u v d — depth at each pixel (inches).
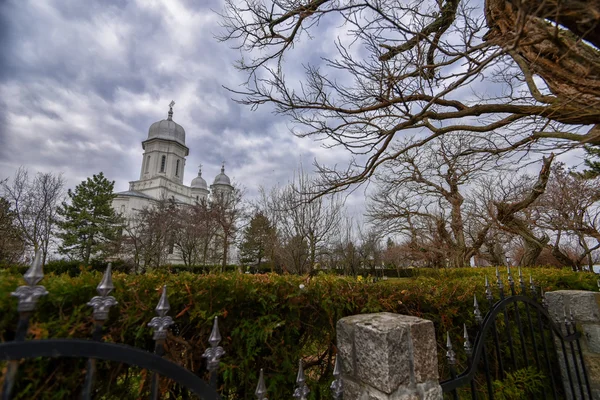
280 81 160.6
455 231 426.0
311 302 83.1
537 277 137.7
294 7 153.8
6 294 45.9
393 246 794.8
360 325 60.1
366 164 197.3
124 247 818.8
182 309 65.1
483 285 108.3
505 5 109.3
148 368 42.3
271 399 73.8
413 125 165.6
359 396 58.5
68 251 898.1
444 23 132.9
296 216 464.4
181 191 1822.1
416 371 56.2
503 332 111.0
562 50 101.9
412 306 94.1
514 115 139.8
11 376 33.7
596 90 99.7
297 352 79.2
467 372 68.4
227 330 71.0
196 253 781.9
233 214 747.4
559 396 109.8
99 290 42.0
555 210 346.0
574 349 104.8
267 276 89.7
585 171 338.6
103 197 976.3
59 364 50.9
